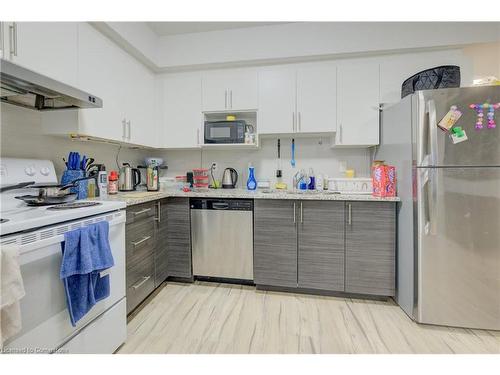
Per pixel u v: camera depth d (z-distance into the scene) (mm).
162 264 2023
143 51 2141
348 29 2135
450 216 1503
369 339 1447
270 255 1984
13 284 765
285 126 2219
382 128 2061
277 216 1962
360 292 1853
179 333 1494
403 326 1571
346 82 2133
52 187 1390
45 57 1332
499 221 1460
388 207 1794
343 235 1861
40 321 930
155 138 2449
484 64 2281
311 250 1913
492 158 1443
